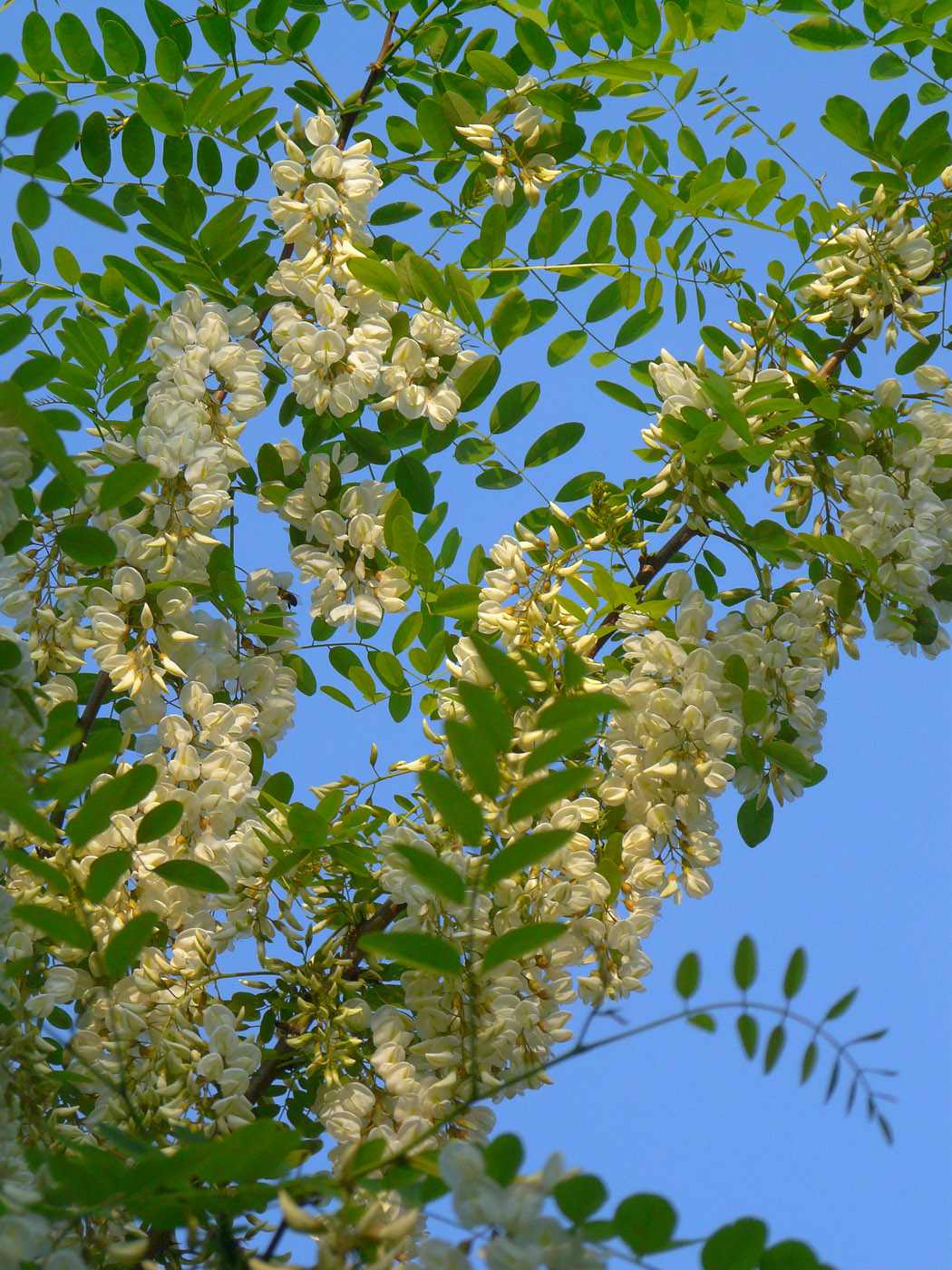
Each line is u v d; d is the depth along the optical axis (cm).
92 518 123
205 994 119
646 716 120
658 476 127
